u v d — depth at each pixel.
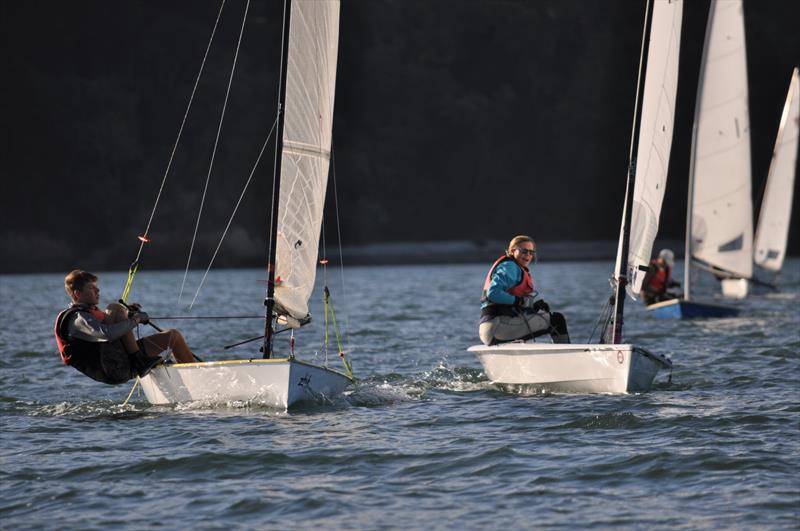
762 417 32.81
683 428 31.20
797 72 117.94
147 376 36.44
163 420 33.56
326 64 36.59
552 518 22.41
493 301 38.75
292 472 26.45
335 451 28.52
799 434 30.20
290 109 36.06
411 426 32.09
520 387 39.56
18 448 29.72
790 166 117.81
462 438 30.17
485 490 24.67
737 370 45.16
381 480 25.66
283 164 36.03
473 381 42.59
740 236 92.75
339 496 24.23
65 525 22.31
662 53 39.12
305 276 36.78
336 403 36.41
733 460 26.95
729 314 78.12
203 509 23.36
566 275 186.50
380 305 101.56
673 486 24.77
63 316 34.53
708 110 89.50
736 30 88.50
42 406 37.50
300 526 22.08
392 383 42.03
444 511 23.02
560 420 32.78
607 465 26.75
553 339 39.53
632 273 39.31
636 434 30.50
